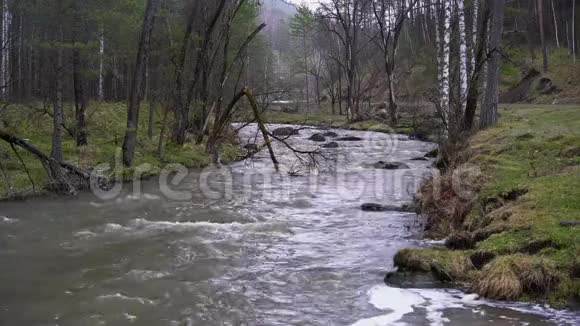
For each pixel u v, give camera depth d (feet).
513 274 23.86
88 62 70.95
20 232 37.78
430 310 22.98
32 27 59.67
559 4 183.83
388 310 23.34
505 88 166.91
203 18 84.74
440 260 27.02
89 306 24.36
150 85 93.50
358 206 48.19
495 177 39.65
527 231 27.43
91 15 57.36
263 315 23.30
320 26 199.11
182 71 78.69
